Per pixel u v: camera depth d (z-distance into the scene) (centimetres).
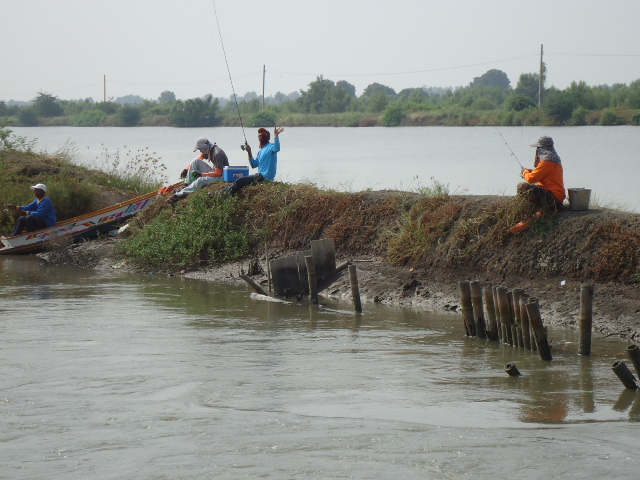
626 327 1555
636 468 980
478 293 1548
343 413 1167
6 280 2222
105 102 15700
